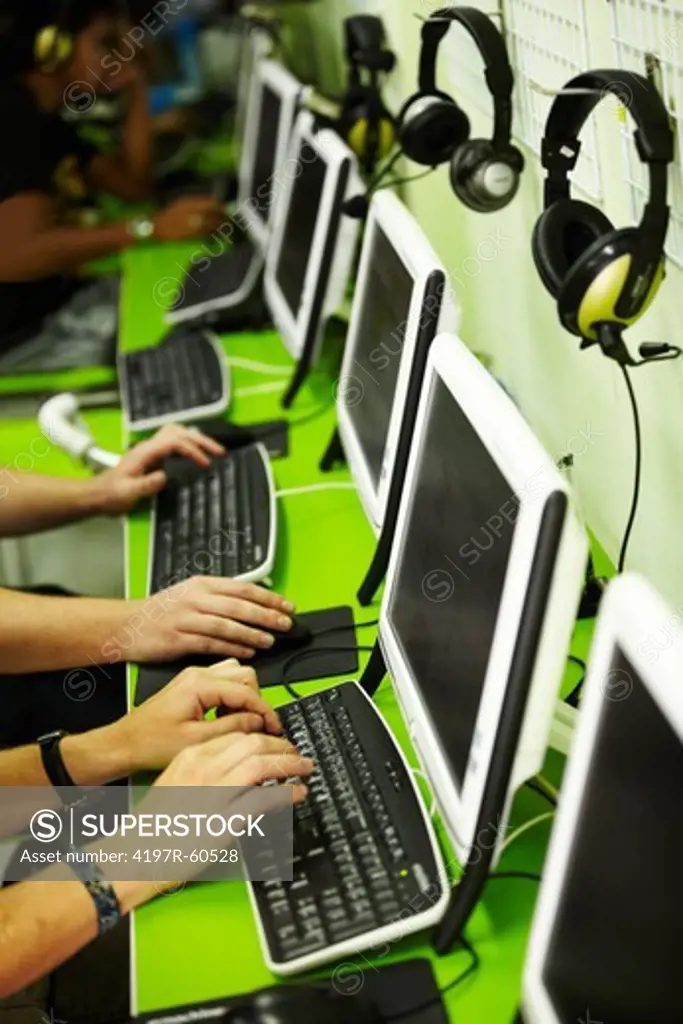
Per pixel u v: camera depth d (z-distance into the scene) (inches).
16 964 39.4
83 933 40.2
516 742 32.8
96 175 119.1
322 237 69.6
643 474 50.6
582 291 39.1
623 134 45.2
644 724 26.2
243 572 58.0
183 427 72.7
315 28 112.7
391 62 74.3
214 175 123.3
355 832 40.4
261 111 97.7
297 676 51.7
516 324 65.6
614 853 27.7
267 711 46.9
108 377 88.4
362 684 49.2
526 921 38.2
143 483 67.6
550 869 30.9
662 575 50.8
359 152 75.4
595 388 54.9
